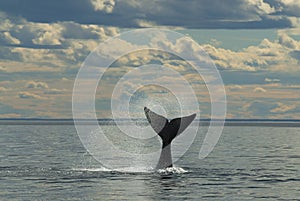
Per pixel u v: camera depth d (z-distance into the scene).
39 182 46.00
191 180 47.62
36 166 58.34
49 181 46.56
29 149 85.31
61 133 158.12
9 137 129.38
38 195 39.72
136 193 40.62
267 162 65.25
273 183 46.59
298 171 55.59
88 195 39.75
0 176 49.88
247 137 139.38
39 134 149.88
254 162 65.12
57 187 43.25
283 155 76.44
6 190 41.88
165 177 49.12
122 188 42.75
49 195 39.72
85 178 48.41
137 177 48.84
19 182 46.09
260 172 54.47
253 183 46.47
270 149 89.69
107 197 39.03
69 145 97.62
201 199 38.66
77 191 41.41
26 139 119.81
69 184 44.84
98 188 42.69
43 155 73.56
